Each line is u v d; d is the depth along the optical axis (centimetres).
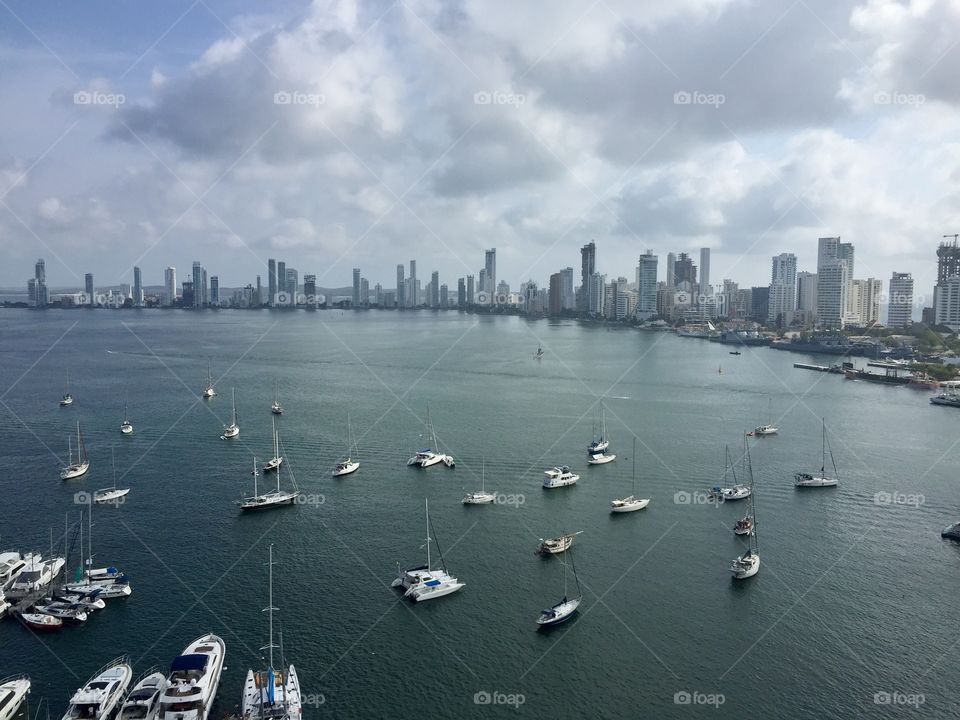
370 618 9788
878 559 11869
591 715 7894
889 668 8825
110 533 12619
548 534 12800
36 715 7762
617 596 10475
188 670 8031
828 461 17962
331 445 19100
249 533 12694
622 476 16425
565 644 9225
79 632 9350
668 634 9494
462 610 10044
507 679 8488
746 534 12781
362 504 14312
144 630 9406
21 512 13638
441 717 7812
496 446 19175
